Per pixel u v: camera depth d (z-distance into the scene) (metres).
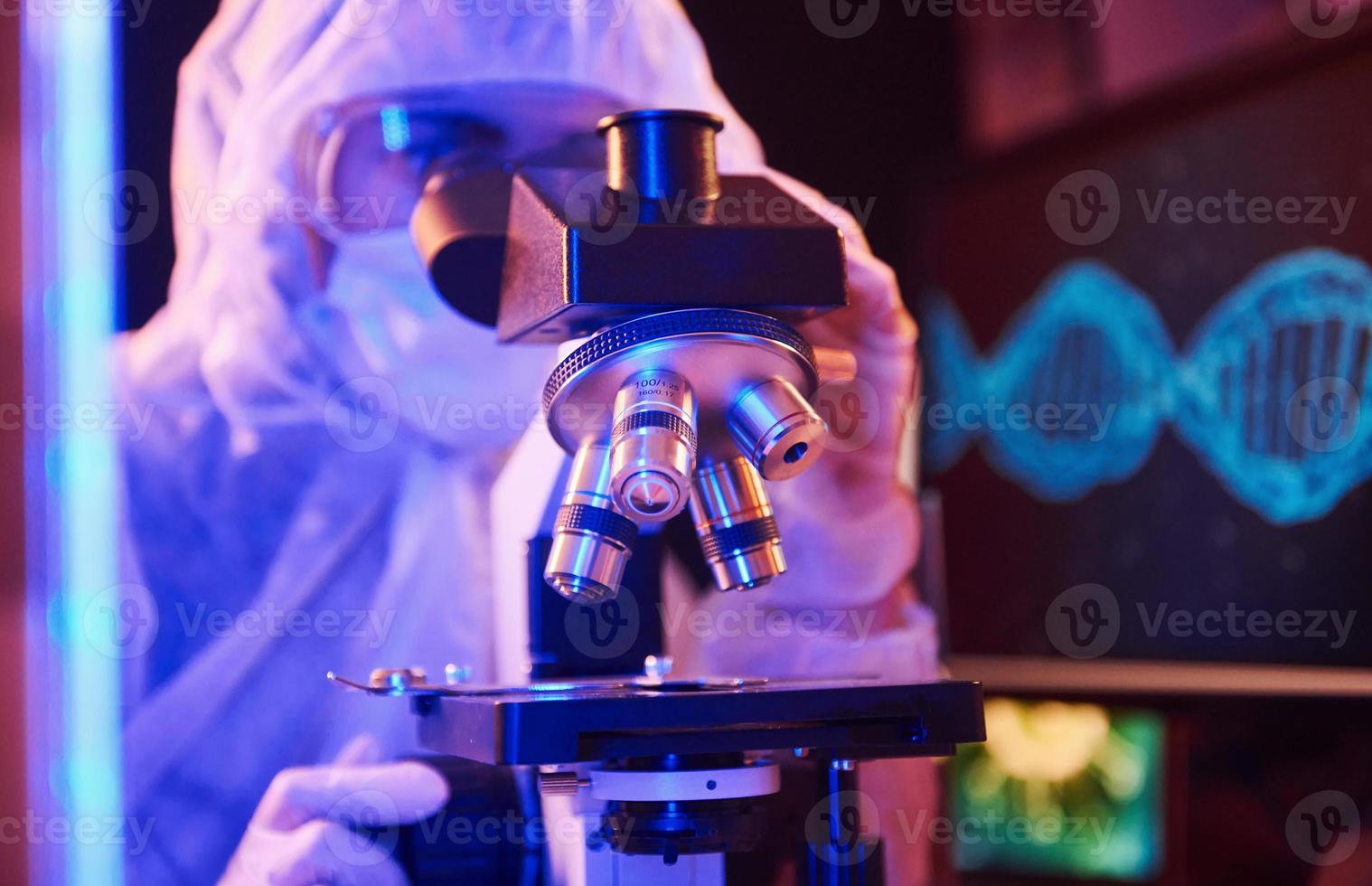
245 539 1.74
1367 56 1.98
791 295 0.97
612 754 0.91
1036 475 2.49
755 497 1.02
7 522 1.67
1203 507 2.24
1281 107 2.11
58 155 1.69
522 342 1.12
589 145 1.52
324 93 1.57
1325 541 2.06
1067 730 2.20
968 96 2.21
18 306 1.68
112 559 1.70
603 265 0.94
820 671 1.78
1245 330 2.17
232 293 1.70
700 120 1.04
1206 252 2.23
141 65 1.69
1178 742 2.03
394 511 1.78
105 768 1.69
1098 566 2.40
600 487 0.99
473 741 0.93
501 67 1.47
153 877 1.70
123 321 1.70
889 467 1.75
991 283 2.42
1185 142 2.25
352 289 1.72
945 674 1.86
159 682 1.71
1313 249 2.07
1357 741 1.86
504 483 1.52
